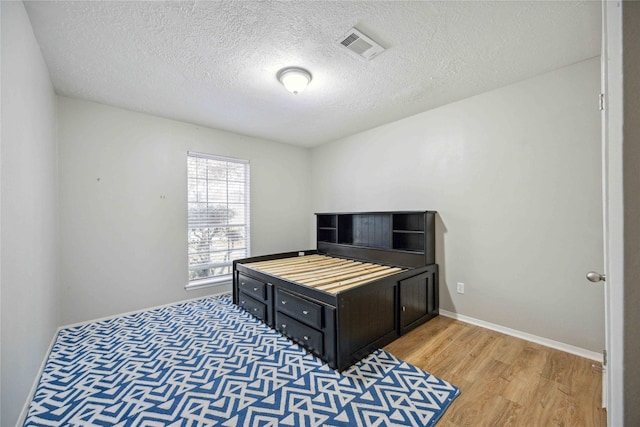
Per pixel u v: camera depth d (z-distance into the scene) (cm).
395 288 245
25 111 160
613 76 69
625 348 61
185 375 189
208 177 373
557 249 223
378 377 185
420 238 313
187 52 200
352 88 257
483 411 153
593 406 155
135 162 309
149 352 220
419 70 225
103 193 288
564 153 220
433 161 305
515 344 230
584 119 210
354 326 204
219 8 157
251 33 180
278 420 147
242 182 406
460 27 175
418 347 227
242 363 204
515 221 245
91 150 282
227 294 381
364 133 385
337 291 206
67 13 160
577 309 213
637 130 59
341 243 395
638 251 60
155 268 322
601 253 203
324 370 195
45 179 214
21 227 152
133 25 171
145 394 169
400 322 245
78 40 185
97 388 174
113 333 254
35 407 157
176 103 288
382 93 266
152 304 319
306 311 218
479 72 228
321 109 306
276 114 321
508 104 249
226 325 274
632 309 60
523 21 169
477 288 271
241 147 400
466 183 278
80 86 249
